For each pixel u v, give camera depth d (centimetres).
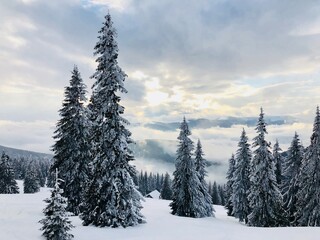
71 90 3094
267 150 3775
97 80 2459
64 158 2959
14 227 1914
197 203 4219
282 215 3809
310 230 2130
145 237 1958
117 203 2281
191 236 2031
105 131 2388
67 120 3041
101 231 2097
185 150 4338
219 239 1922
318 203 3519
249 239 1923
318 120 3688
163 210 4362
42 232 1825
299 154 4431
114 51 2430
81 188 2888
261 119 3828
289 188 4397
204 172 4925
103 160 2342
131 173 2534
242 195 4738
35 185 8388
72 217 2652
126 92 2447
